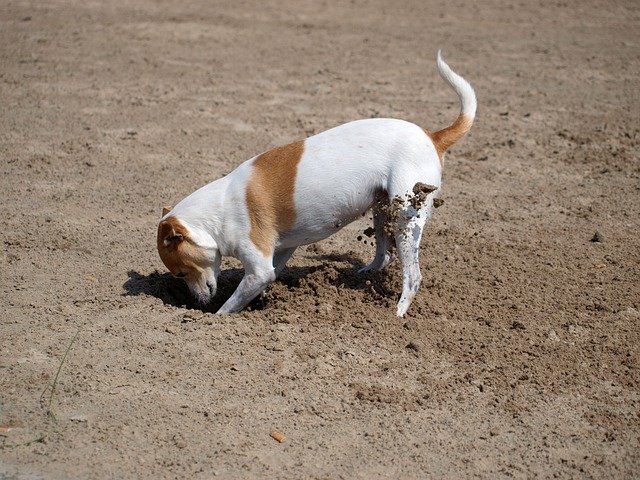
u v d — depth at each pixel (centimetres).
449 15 638
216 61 491
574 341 287
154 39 534
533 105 426
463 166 375
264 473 253
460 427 264
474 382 274
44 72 452
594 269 315
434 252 321
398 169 286
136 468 253
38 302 293
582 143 391
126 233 327
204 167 368
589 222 340
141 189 352
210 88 439
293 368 275
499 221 340
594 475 255
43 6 608
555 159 380
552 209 348
